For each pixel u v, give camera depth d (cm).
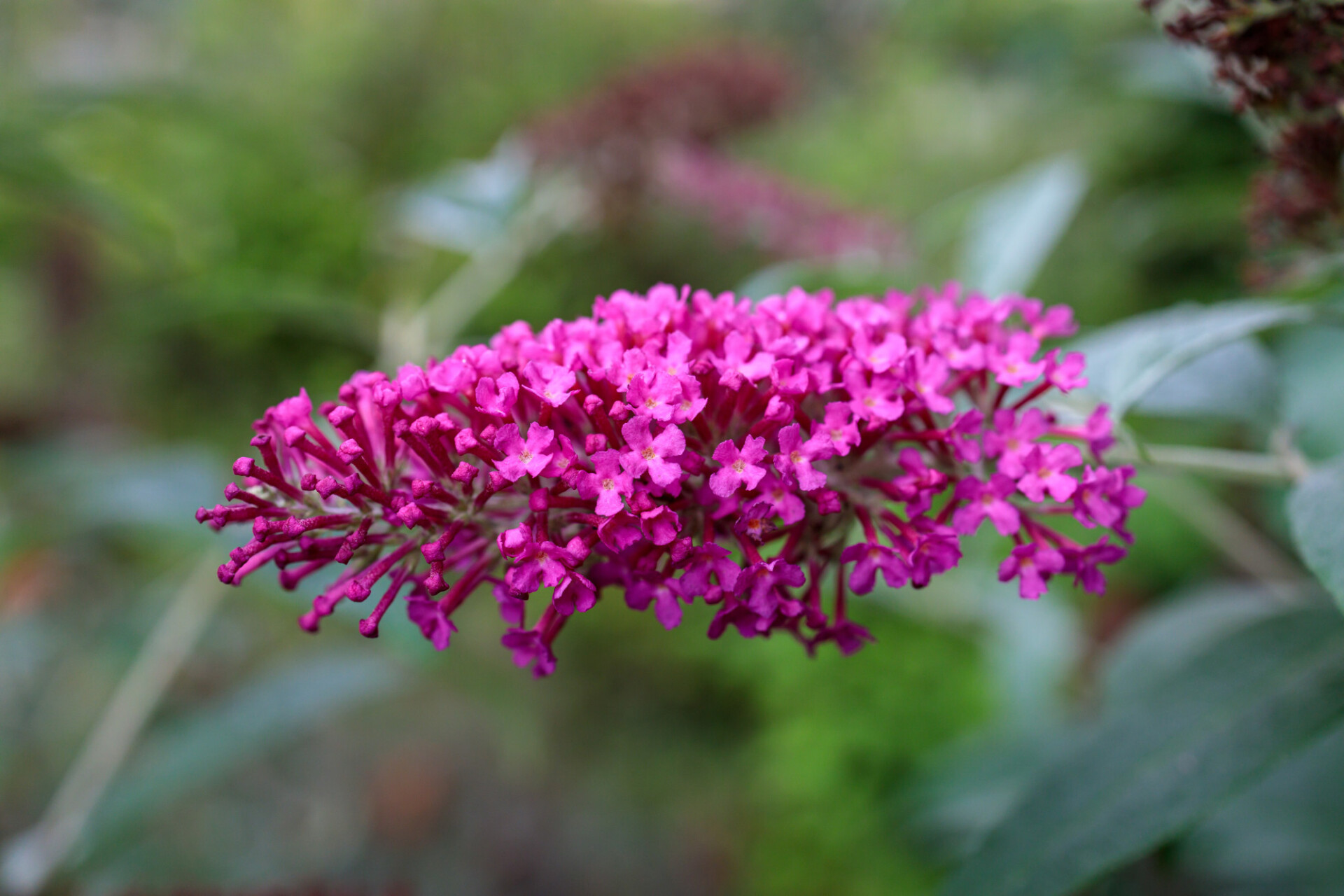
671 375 23
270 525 22
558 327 24
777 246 59
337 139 102
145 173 66
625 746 96
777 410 23
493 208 55
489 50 112
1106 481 24
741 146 108
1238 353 31
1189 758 27
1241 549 48
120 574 84
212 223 76
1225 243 84
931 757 62
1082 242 96
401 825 89
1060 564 24
